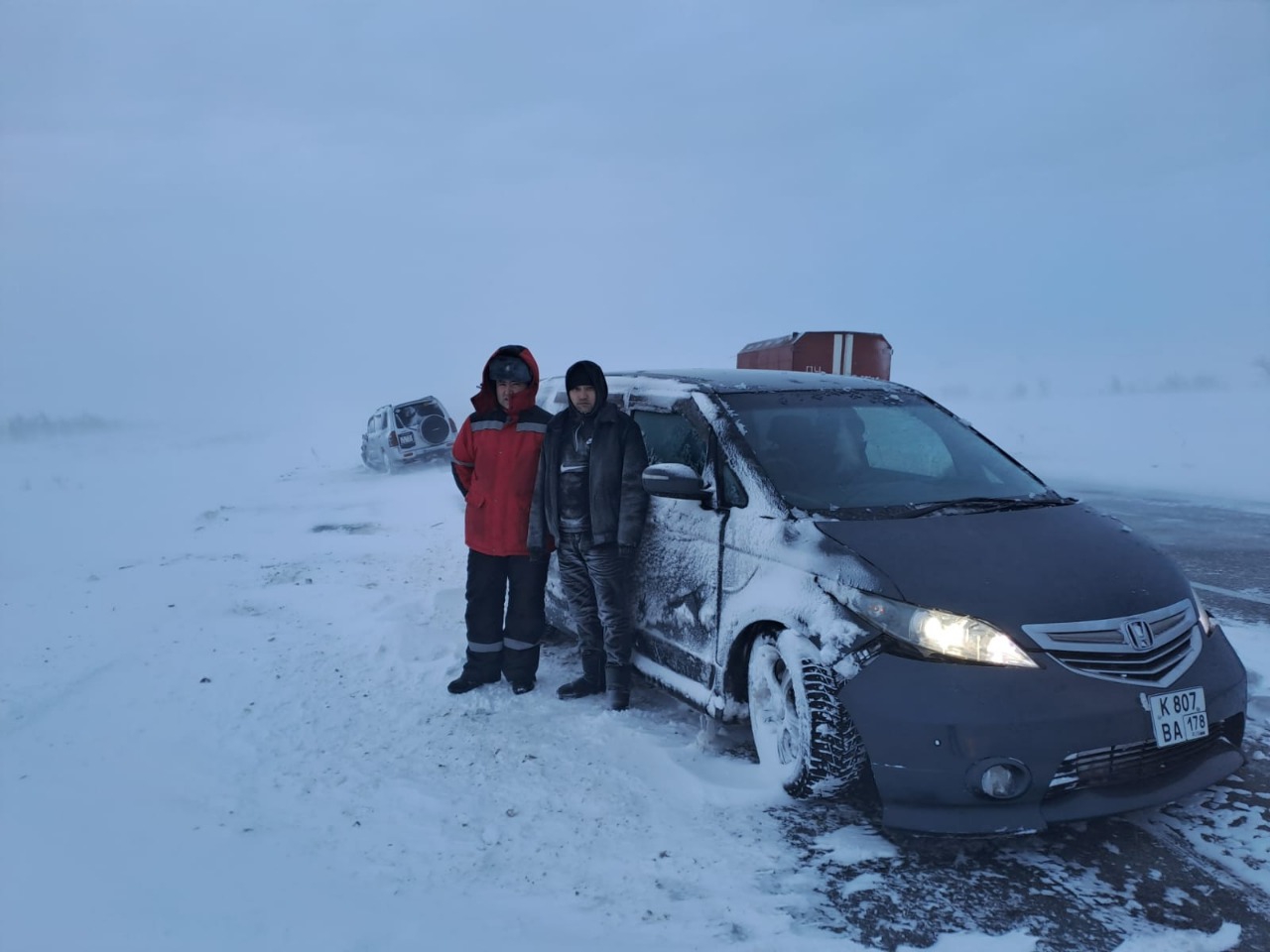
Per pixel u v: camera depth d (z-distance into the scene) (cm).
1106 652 289
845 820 324
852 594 312
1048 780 279
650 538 429
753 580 355
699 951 246
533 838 318
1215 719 299
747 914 264
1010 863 291
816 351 1210
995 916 260
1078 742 279
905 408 450
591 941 250
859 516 351
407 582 761
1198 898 267
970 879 282
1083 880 279
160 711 467
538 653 482
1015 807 281
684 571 401
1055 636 289
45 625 660
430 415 1909
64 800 353
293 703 472
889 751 290
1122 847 298
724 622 370
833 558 325
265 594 738
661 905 271
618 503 426
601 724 420
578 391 424
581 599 460
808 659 319
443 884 288
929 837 308
